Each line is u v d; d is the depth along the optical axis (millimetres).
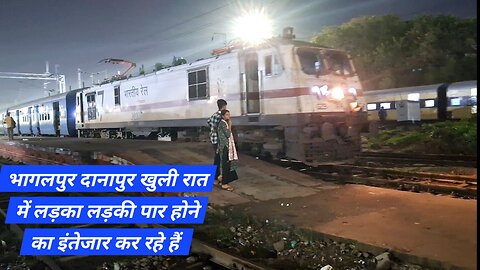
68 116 24688
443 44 31953
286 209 7223
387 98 27703
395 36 34500
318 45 11906
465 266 4387
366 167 10680
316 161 10984
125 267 5527
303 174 10023
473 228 5664
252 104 12164
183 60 16078
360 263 5023
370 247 5234
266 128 11820
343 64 12141
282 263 5246
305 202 7645
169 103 15438
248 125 12180
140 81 17203
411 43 33438
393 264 4840
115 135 20562
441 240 5262
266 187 8820
